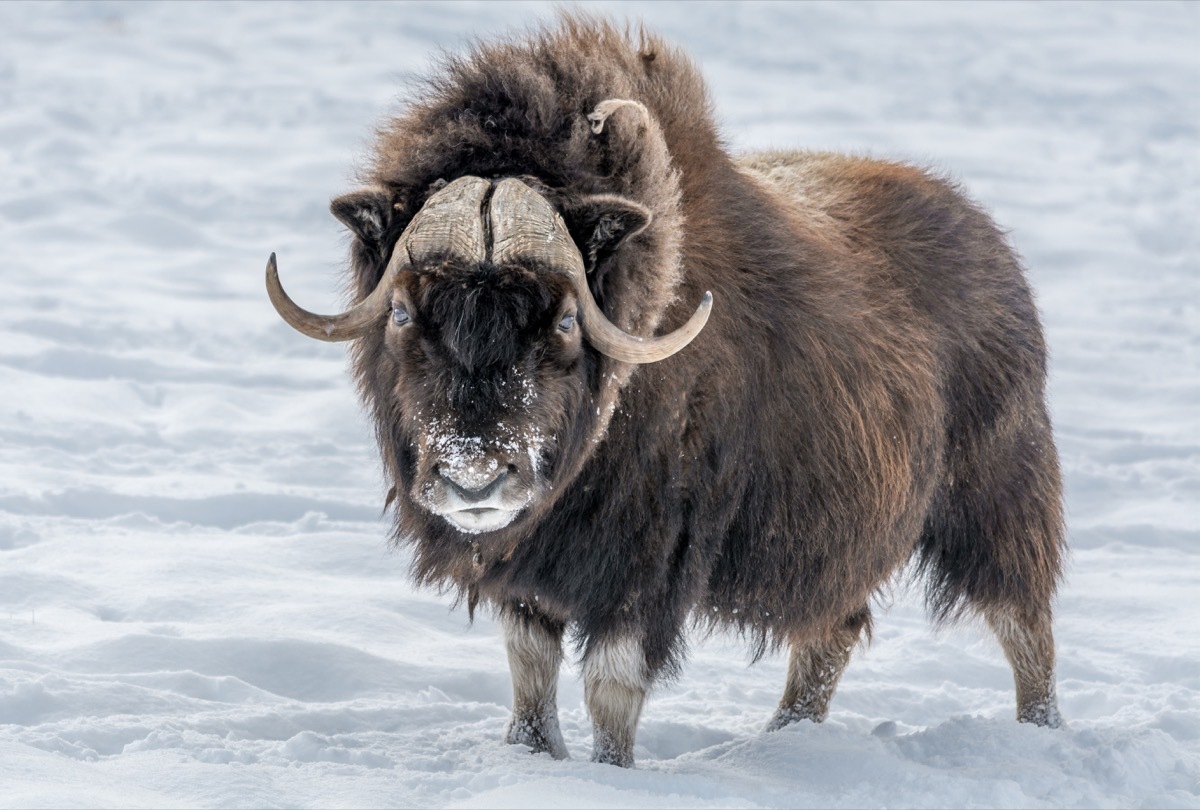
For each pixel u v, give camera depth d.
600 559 17.23
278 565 28.36
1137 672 25.39
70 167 101.94
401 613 25.75
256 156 116.25
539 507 16.05
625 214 15.77
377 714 19.80
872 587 20.36
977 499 21.94
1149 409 52.78
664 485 17.28
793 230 19.78
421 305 15.23
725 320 17.86
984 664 26.22
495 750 17.61
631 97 17.64
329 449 40.56
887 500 19.84
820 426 18.91
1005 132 157.88
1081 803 16.91
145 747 16.83
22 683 18.72
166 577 26.48
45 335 52.97
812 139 140.75
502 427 14.88
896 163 24.05
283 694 21.45
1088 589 30.81
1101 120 173.75
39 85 155.25
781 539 18.88
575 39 18.39
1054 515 22.62
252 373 50.28
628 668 17.39
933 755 19.25
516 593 17.80
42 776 14.80
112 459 37.81
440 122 16.95
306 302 62.34
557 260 15.34
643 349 15.53
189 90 161.12
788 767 18.09
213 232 82.62
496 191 15.55
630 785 15.92
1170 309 72.12
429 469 14.95
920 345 20.67
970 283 22.08
